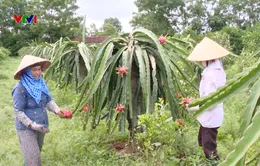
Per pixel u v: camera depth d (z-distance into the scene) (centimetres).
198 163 321
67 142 409
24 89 309
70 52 600
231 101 596
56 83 758
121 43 385
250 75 118
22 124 313
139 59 348
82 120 460
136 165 330
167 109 425
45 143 418
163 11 3391
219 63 330
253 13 3488
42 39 3341
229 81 126
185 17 3450
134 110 375
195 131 432
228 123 451
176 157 355
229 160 102
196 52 328
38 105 317
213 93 129
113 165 344
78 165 351
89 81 355
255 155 135
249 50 1005
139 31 370
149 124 314
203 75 329
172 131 329
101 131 414
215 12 3425
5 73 1289
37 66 313
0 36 3569
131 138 388
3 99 732
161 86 382
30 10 3369
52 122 525
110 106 376
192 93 520
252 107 117
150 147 316
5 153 405
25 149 312
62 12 3281
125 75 350
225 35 1195
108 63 360
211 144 334
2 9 3594
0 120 545
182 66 516
